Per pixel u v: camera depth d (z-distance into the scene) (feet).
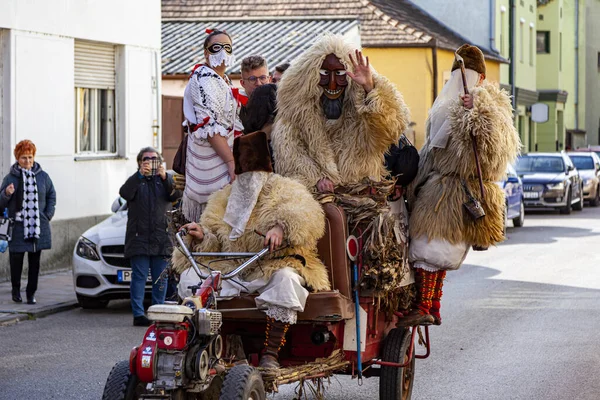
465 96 25.98
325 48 23.65
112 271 45.52
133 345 38.40
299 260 21.95
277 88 24.22
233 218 22.11
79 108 63.77
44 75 59.26
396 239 24.75
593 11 232.73
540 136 201.77
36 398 29.91
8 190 46.50
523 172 115.75
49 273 58.85
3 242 45.85
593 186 129.90
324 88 23.73
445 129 26.11
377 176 24.18
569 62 215.51
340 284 22.65
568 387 31.19
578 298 50.42
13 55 56.70
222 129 24.50
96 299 47.03
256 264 21.99
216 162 24.70
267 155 22.26
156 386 19.25
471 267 64.13
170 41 96.68
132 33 67.92
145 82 69.51
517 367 34.09
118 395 20.07
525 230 93.04
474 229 26.25
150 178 42.24
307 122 23.68
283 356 24.03
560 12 204.74
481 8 153.69
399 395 26.73
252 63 28.86
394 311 26.35
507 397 29.94
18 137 57.11
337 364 23.34
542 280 57.57
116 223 47.78
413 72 117.60
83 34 62.69
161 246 42.11
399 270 23.94
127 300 50.62
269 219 21.74
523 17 180.45
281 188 22.21
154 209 42.04
